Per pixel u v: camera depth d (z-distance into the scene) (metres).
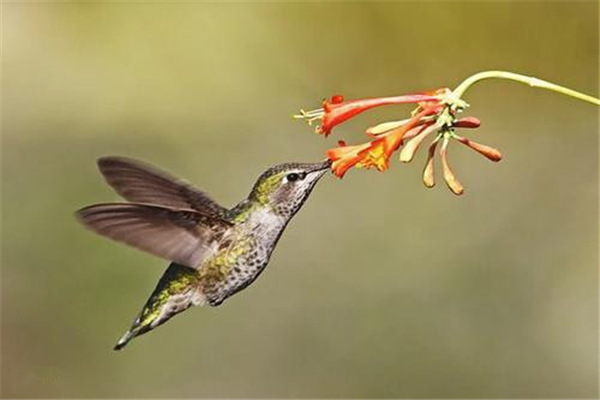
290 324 13.70
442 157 5.37
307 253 14.09
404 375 13.36
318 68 15.49
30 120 15.84
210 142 15.47
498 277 13.81
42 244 14.12
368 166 5.34
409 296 13.77
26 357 13.55
